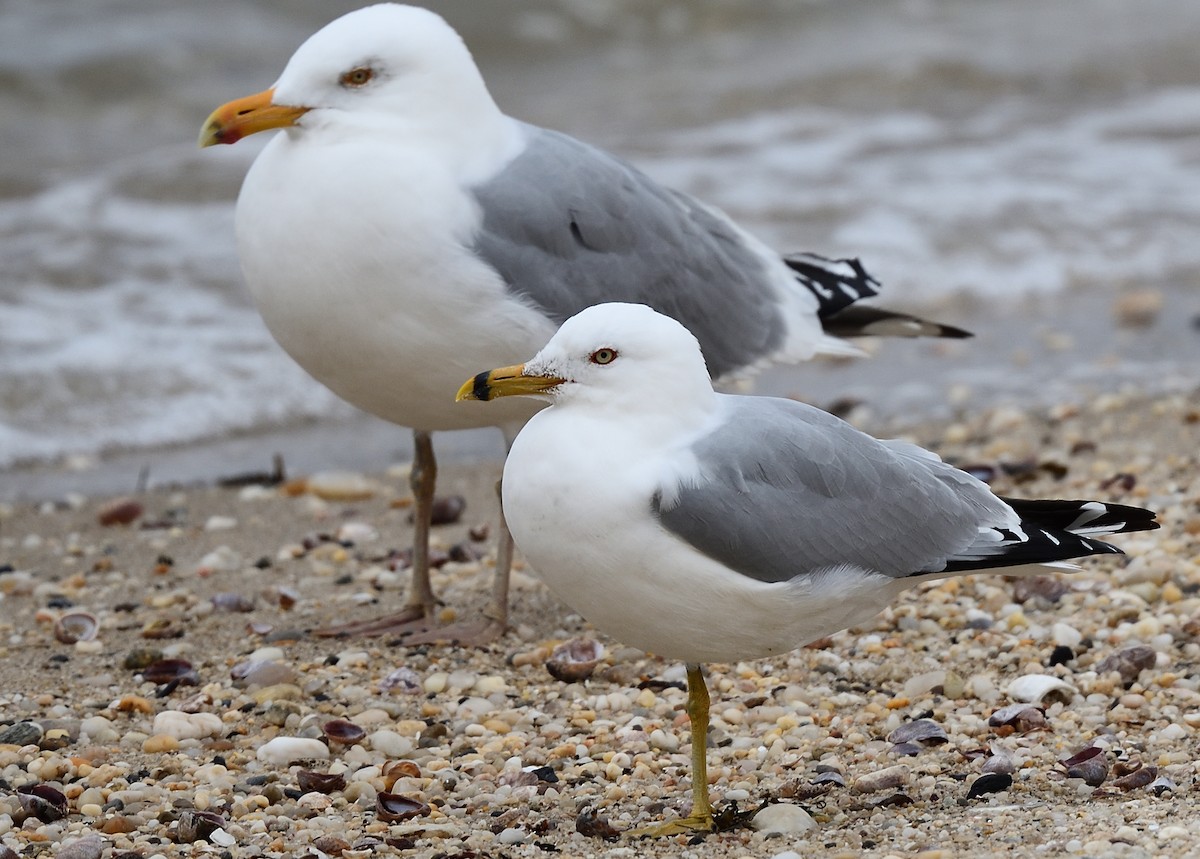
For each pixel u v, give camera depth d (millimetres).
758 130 27547
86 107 27641
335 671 11352
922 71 30391
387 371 11297
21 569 13852
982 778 9008
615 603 8406
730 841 8445
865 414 17703
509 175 11367
